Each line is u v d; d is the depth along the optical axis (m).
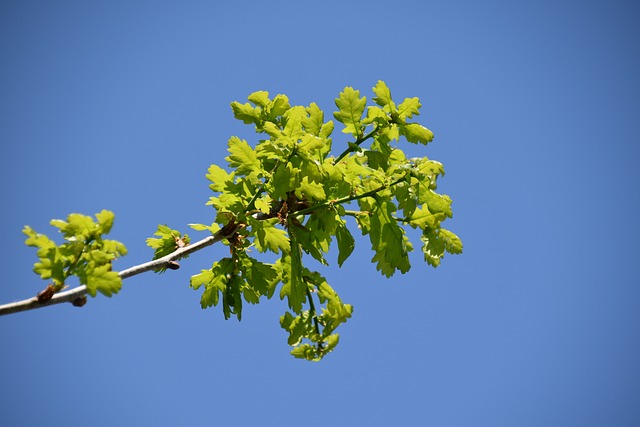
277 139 4.91
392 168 5.31
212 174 5.09
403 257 5.45
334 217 5.38
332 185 5.39
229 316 5.53
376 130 5.68
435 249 5.53
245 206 5.06
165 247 5.45
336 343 5.90
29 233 3.76
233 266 5.49
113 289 3.88
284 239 5.12
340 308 5.85
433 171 5.30
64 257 3.80
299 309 5.57
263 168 5.23
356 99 5.68
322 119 5.52
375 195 5.37
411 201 5.22
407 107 5.60
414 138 5.64
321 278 5.80
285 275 5.74
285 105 5.59
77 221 3.85
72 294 3.80
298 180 4.95
